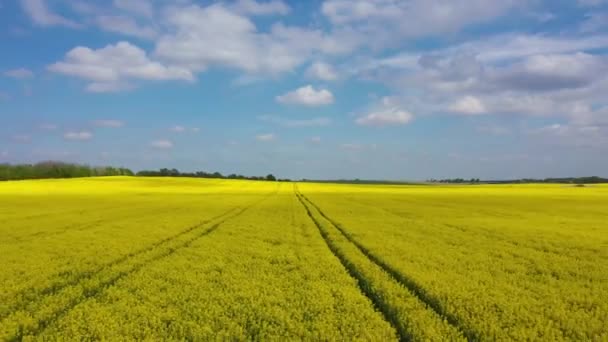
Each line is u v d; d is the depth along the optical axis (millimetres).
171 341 9945
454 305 12609
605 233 29062
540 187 116625
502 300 13055
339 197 72125
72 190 86812
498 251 21906
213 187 104188
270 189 100812
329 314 11828
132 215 39500
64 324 11070
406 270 16703
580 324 11109
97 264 18203
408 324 10969
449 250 21812
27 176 142000
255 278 16047
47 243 23703
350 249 21906
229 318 11453
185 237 26219
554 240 25719
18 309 12445
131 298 13398
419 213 43438
